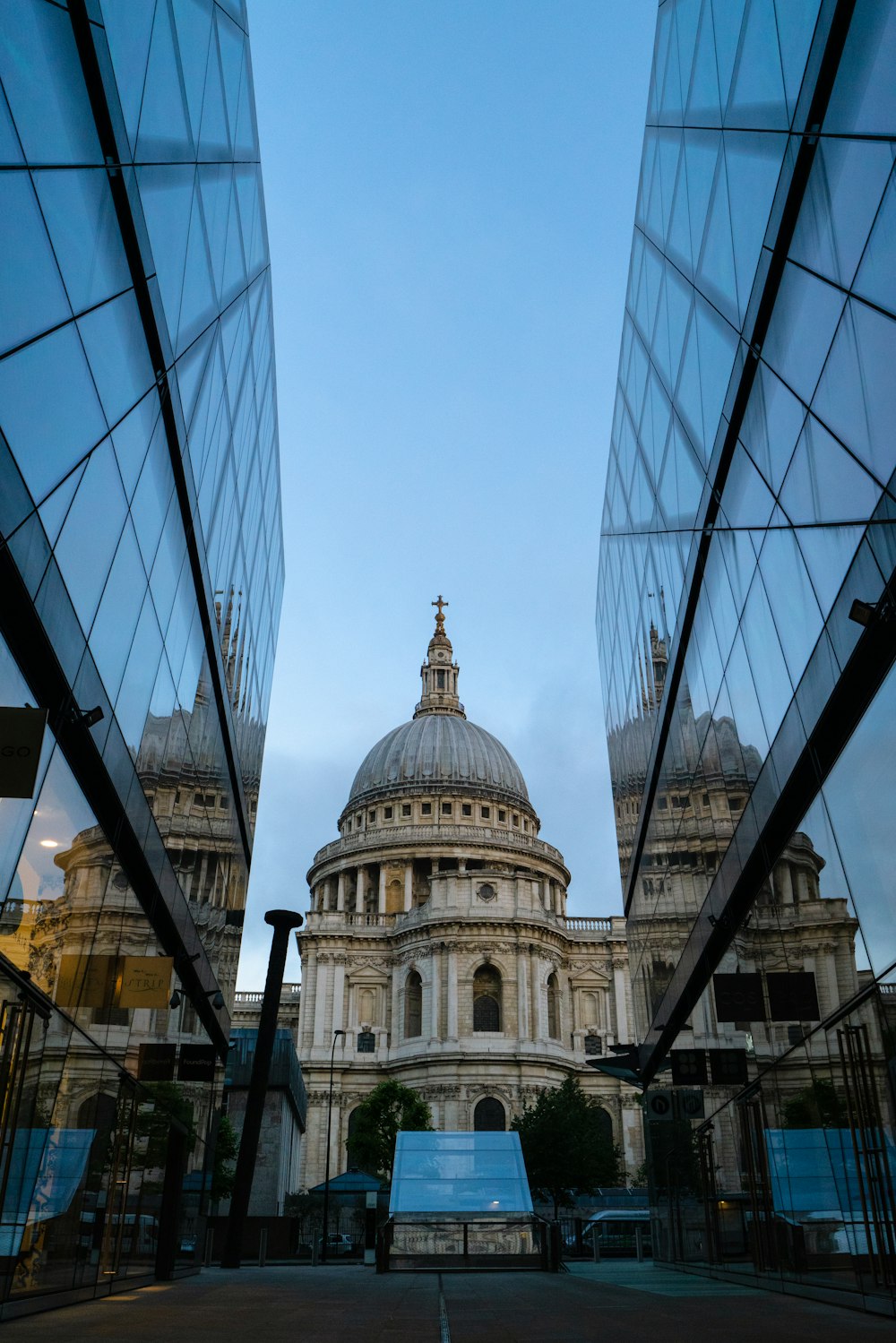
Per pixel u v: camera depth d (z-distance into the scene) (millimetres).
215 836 29406
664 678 28484
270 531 37562
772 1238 19609
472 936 101812
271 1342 10930
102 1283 18391
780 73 14352
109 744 16781
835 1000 15164
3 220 10227
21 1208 13336
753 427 17625
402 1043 102562
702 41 19281
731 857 21625
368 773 144375
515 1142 43375
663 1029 32656
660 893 31719
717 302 19031
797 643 16016
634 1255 57875
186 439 20344
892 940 12797
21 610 12148
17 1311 13391
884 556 11930
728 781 21703
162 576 19844
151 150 15734
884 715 12734
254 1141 37531
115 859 18250
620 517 35469
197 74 18969
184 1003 26234
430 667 164375
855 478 12789
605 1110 102188
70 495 13336
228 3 21812
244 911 38062
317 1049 103875
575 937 110438
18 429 11172
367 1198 49594
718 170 18391
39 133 11250
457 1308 17125
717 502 20562
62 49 11984
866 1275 14055
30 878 13266
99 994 17406
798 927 17062
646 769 33219
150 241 16031
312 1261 48500
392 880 125062
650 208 26125
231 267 23891
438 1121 94562
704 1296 18922
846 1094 14789
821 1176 16109
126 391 15688
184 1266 27984
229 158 22797
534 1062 96312
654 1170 36000
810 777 16188
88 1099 16719
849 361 12641
